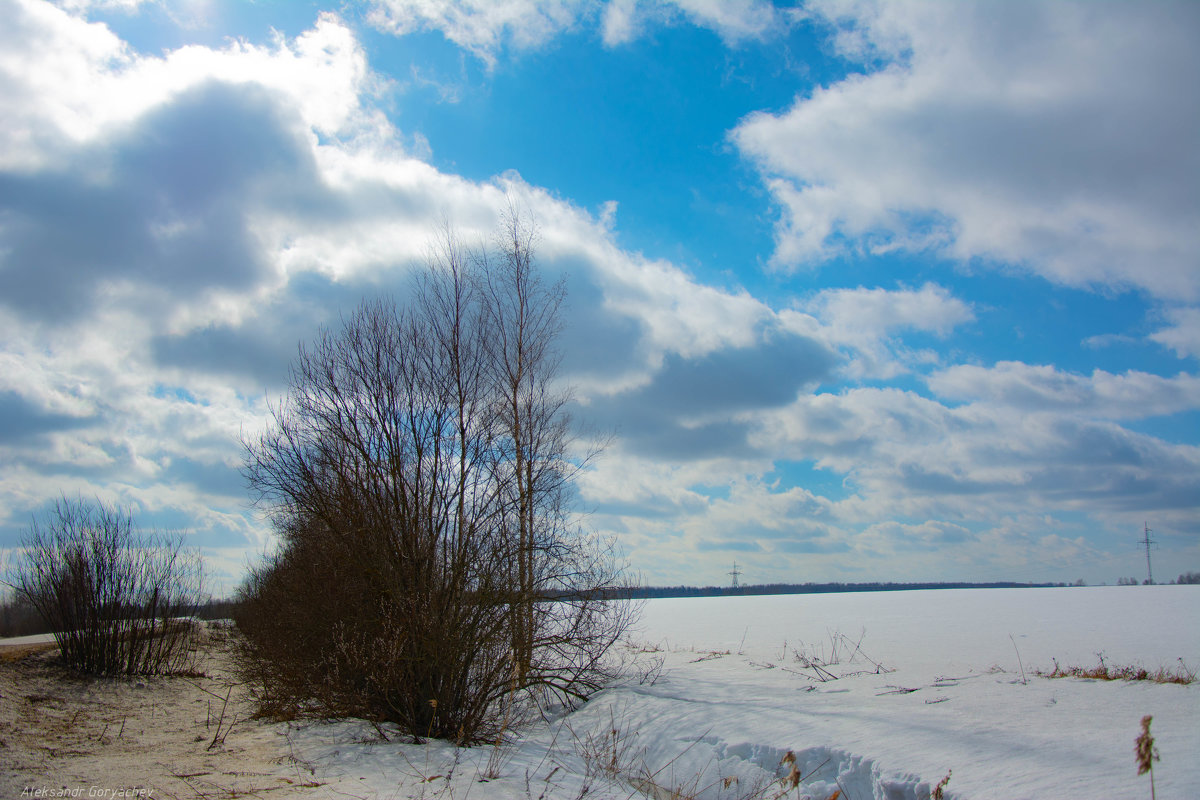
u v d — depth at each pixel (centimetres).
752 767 870
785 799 775
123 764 849
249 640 1639
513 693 1192
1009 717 918
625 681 1498
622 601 1429
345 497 1223
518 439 1430
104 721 1189
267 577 1700
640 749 1027
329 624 1209
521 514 1291
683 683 1484
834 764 819
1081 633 2325
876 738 849
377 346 1259
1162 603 3875
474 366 1273
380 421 1215
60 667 1559
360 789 726
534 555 1273
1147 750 407
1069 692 1062
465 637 1066
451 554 1134
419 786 743
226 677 1842
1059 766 680
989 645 2078
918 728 877
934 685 1272
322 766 838
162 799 679
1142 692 1018
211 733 1104
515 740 1066
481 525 1162
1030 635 2316
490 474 1207
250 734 1095
